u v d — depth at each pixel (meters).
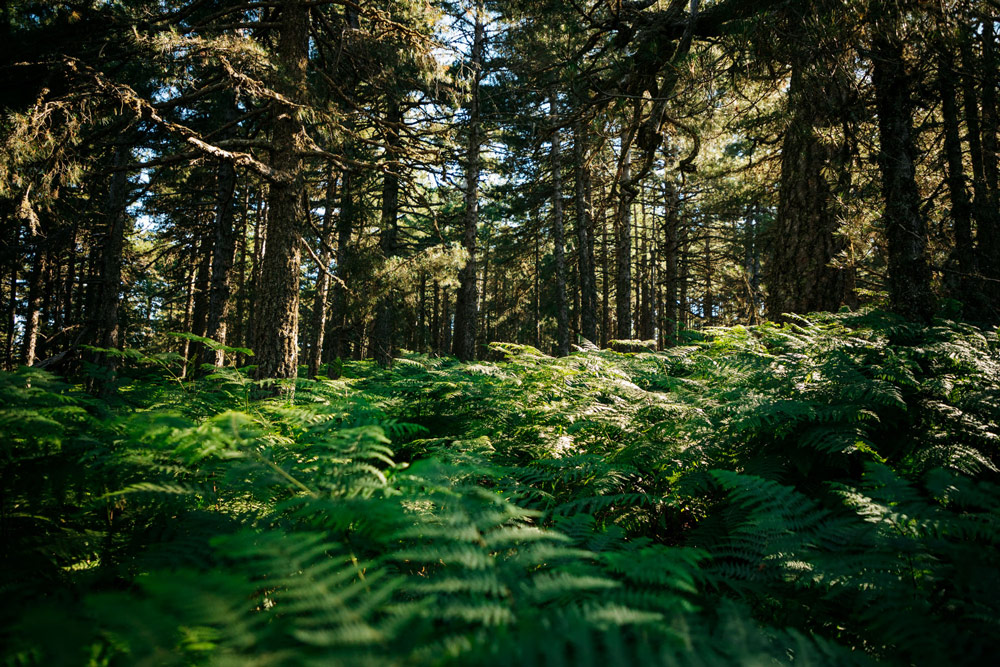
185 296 20.45
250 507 2.72
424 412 4.94
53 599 1.86
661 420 3.87
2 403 2.49
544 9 9.69
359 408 3.59
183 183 15.09
